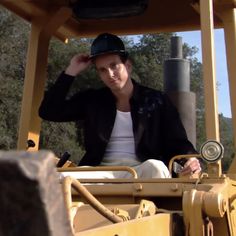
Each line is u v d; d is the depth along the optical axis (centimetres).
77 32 502
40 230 82
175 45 470
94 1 432
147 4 421
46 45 459
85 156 405
